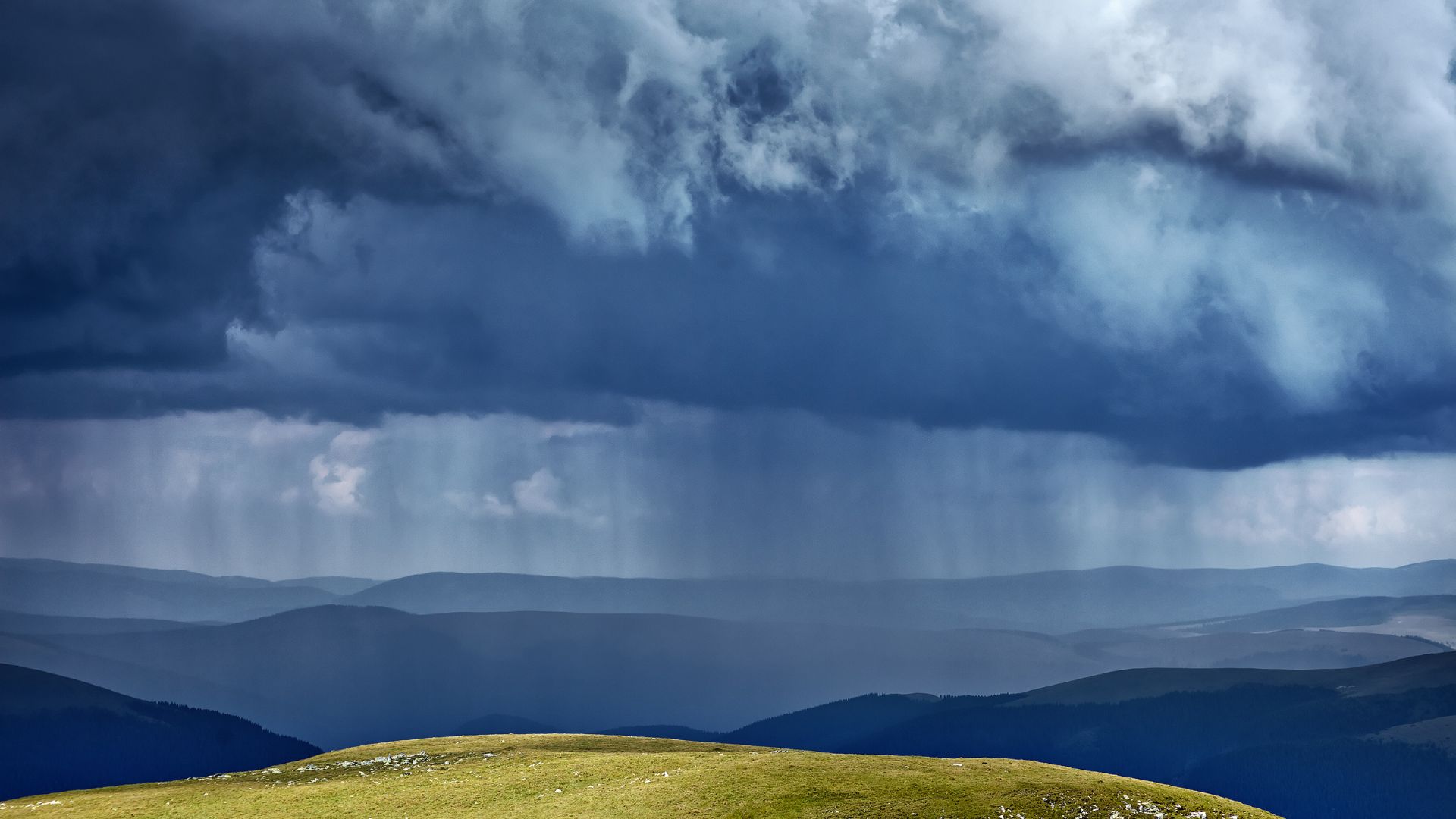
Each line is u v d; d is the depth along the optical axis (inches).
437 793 4950.8
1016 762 5098.4
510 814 4544.8
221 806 4872.0
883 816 4173.2
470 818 4544.8
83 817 4776.1
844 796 4441.4
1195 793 4559.5
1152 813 4202.8
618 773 5113.2
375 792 5022.1
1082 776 4766.2
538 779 5108.3
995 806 4252.0
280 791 5142.7
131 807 4906.5
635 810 4475.9
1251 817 4227.4
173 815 4744.1
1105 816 4160.9
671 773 4977.9
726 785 4692.4
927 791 4468.5
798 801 4411.9
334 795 4997.5
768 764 5002.5
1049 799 4338.1
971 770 4845.0
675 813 4402.1
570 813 4493.1
